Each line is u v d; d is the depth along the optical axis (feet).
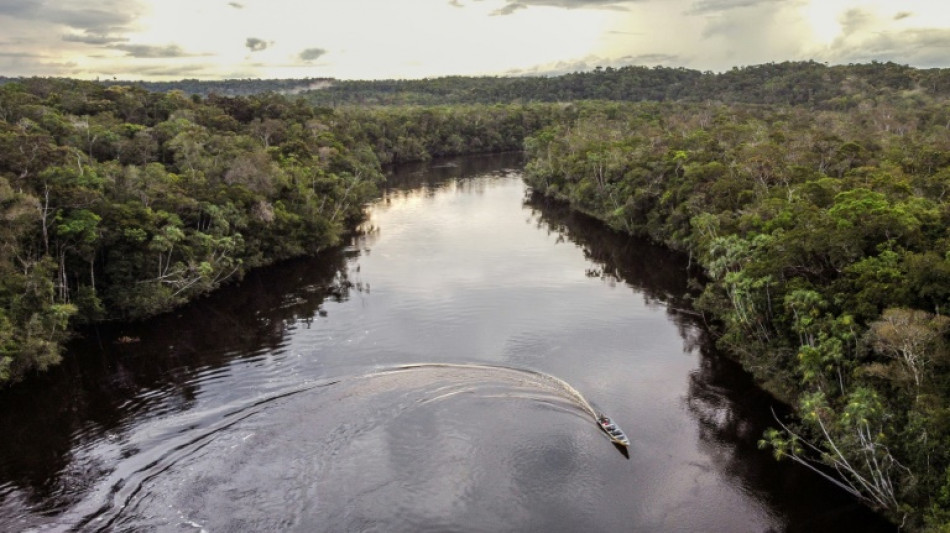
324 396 183.83
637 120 636.48
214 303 265.54
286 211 324.19
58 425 170.81
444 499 141.28
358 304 264.11
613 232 388.57
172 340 226.79
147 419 173.06
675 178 349.00
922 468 125.49
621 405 180.14
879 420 130.62
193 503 139.03
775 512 138.00
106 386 192.75
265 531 131.13
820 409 139.33
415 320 245.24
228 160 338.75
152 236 242.78
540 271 312.50
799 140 358.43
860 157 316.60
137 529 130.72
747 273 191.21
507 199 501.15
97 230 228.84
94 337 227.81
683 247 323.78
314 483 146.10
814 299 161.79
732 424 170.50
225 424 169.58
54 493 142.20
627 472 151.12
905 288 146.51
